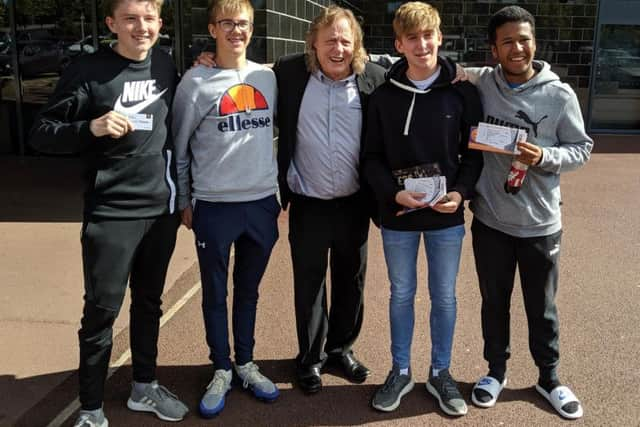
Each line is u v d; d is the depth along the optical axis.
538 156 2.71
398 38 2.79
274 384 3.19
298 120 2.97
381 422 2.93
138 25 2.54
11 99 9.59
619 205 7.05
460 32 12.80
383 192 2.86
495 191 2.93
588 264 5.06
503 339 3.11
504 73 2.84
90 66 2.55
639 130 13.10
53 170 8.60
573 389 3.17
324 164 2.97
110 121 2.44
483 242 3.02
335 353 3.37
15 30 9.38
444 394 3.01
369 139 2.92
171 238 2.85
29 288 4.41
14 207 6.58
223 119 2.82
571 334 3.78
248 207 2.96
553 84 2.79
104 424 2.81
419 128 2.81
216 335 3.05
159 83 2.71
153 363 3.00
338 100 2.94
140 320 2.94
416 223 2.89
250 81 2.88
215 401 2.97
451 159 2.87
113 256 2.66
